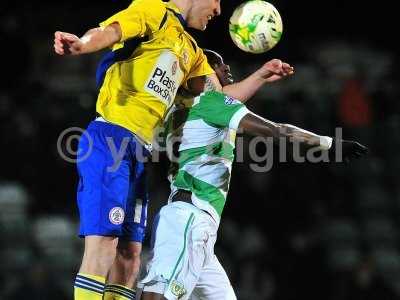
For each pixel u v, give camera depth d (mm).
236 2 40438
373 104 39469
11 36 36781
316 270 32219
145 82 14359
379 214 36156
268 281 31797
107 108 14438
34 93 36000
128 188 14344
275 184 34625
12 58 36531
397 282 34062
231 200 34062
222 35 40875
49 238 31906
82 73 38375
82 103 35031
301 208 34438
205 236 14695
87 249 14016
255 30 14977
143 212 15172
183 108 15219
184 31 15000
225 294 15625
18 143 33906
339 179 36219
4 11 39281
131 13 13945
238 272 31734
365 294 31031
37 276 29219
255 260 32000
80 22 39594
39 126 34281
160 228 14734
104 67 14734
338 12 44938
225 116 14602
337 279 31797
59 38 12461
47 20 39312
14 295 28984
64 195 33531
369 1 45094
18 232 31797
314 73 41531
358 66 42938
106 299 15070
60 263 31250
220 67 16078
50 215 32969
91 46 12867
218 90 15625
